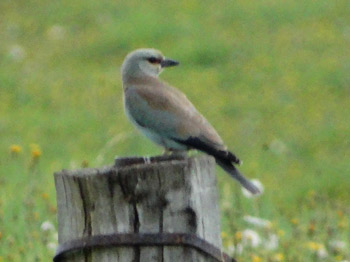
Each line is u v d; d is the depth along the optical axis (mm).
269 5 28812
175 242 5906
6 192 12219
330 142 19469
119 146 18672
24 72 24500
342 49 25281
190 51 25219
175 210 5922
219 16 28234
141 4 29578
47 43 26781
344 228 11047
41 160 17016
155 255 5938
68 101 22203
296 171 17266
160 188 5918
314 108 21562
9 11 29516
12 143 19203
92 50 26062
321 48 25391
